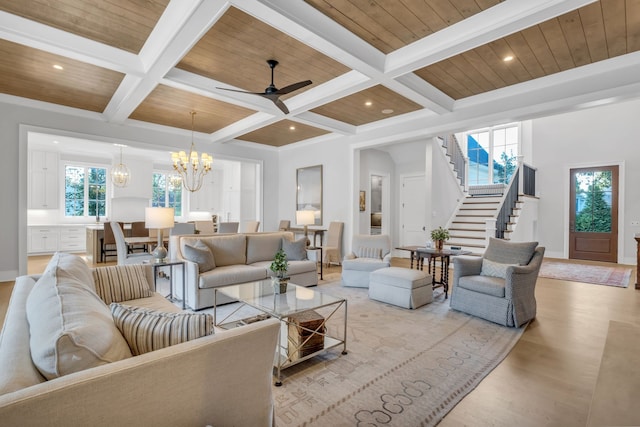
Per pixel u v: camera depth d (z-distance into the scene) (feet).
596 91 11.80
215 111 17.69
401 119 18.29
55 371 3.06
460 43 9.66
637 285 15.65
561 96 12.58
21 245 15.65
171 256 13.99
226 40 10.64
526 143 27.89
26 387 2.81
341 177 22.17
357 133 20.93
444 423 5.85
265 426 4.43
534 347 9.05
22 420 2.60
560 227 26.18
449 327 10.57
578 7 8.01
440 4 8.79
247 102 15.06
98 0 8.66
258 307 8.13
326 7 8.88
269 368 4.46
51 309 3.87
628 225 23.38
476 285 11.53
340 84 13.42
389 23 9.64
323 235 23.15
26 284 6.19
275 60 12.00
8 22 9.16
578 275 18.86
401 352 8.70
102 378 3.00
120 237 15.23
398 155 27.43
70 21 9.59
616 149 23.90
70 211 28.48
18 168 15.55
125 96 14.29
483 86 13.97
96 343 3.30
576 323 10.95
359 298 13.99
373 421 5.89
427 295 13.09
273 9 8.21
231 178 33.86
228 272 12.74
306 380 7.27
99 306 4.68
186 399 3.59
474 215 24.95
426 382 7.20
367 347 9.01
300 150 25.26
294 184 25.79
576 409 6.24
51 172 26.89
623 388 4.04
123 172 28.27
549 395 6.72
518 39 10.25
